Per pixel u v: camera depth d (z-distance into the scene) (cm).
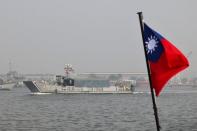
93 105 18312
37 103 19762
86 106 17662
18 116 12512
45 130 8812
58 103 19600
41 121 10831
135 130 8856
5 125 9769
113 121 10900
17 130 8800
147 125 9888
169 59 2972
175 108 16600
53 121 10856
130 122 10625
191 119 11569
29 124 10038
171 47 2992
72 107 17012
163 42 2997
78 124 10100
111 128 9238
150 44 3023
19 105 18362
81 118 11825
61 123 10325
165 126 9756
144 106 17900
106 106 17712
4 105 18425
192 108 16600
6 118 11756
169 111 14850
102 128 9219
